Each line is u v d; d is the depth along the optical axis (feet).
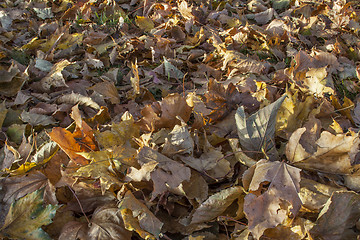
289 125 3.39
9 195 2.86
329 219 2.58
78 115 3.18
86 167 2.89
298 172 2.69
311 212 2.73
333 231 2.59
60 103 4.27
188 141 3.07
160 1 7.29
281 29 5.77
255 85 4.32
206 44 5.70
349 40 5.70
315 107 3.85
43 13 6.76
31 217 2.62
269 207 2.63
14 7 7.36
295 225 2.64
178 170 2.85
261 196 2.66
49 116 4.00
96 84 4.35
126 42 5.49
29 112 3.96
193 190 2.92
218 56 5.28
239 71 4.72
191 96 3.49
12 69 4.35
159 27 6.15
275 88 4.25
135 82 4.32
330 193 2.72
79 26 6.34
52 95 4.43
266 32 5.80
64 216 2.81
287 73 4.16
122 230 2.68
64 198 2.96
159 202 2.86
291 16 6.79
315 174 3.03
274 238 2.65
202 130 3.53
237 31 5.85
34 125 3.79
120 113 4.06
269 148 3.16
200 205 2.74
